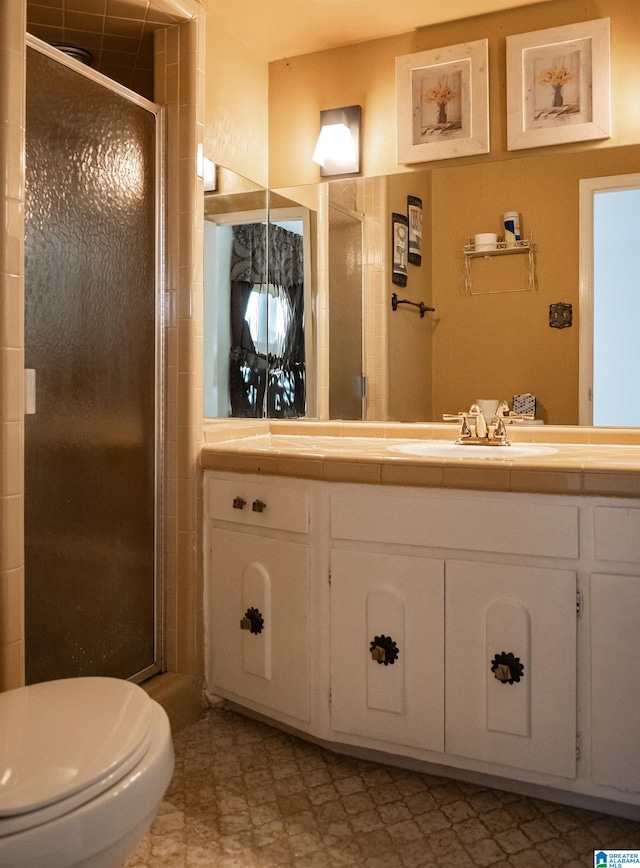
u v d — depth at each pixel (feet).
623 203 6.77
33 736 3.32
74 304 5.77
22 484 4.99
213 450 6.75
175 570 6.91
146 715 3.60
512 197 7.14
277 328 8.31
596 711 5.10
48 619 5.60
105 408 6.16
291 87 8.32
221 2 7.17
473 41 7.36
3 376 4.81
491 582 5.34
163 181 6.82
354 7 7.27
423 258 7.54
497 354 7.24
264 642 6.42
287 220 8.21
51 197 5.50
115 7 6.38
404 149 7.68
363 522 5.77
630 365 6.75
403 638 5.66
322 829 5.18
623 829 5.20
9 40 4.76
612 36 6.86
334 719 5.97
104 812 2.99
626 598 4.99
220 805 5.48
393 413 7.73
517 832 5.15
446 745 5.55
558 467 5.05
